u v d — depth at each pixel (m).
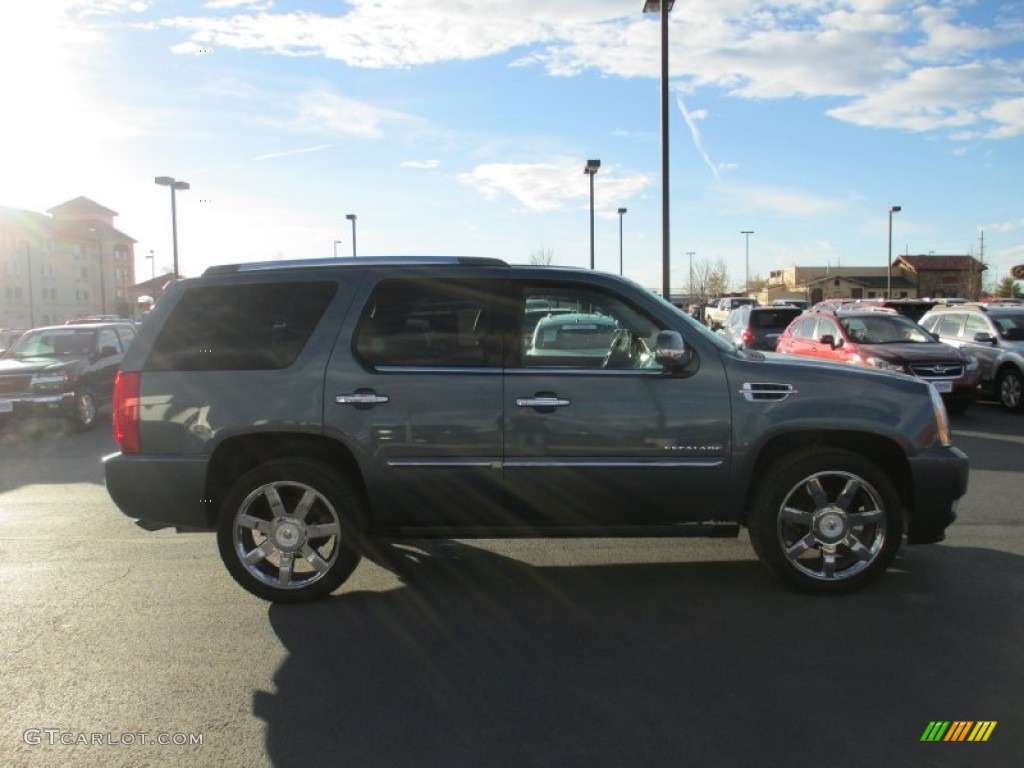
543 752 3.19
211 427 4.71
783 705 3.54
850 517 4.75
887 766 3.07
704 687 3.71
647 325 4.84
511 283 4.84
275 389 4.71
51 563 5.72
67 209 88.12
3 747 3.27
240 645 4.24
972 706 3.52
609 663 3.98
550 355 4.79
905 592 4.88
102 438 12.38
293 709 3.55
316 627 4.48
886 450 4.86
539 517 4.77
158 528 4.92
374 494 4.74
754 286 94.75
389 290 4.83
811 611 4.61
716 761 3.11
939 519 4.78
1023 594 4.84
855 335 13.34
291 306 4.84
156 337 4.84
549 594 4.96
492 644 4.23
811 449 4.74
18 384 12.44
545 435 4.66
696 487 4.71
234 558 4.77
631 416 4.66
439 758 3.16
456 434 4.66
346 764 3.12
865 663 3.94
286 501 4.87
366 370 4.71
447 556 5.77
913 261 84.00
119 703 3.62
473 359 4.73
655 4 17.02
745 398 4.68
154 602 4.90
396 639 4.31
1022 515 6.62
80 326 14.28
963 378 12.43
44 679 3.87
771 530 4.75
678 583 5.13
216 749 3.24
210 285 4.89
